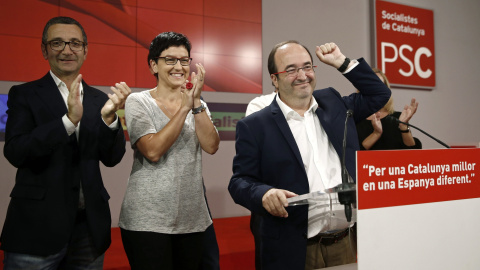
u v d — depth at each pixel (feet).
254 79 13.00
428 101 16.31
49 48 5.03
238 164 4.55
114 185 11.02
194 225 5.12
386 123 8.27
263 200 3.74
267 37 13.21
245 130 4.57
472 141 17.33
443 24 16.71
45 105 4.85
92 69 10.80
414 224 2.85
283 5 13.46
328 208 3.74
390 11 15.34
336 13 14.43
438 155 3.01
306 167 4.46
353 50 14.82
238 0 12.72
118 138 5.16
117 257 7.87
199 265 5.49
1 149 9.93
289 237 4.23
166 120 5.12
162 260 4.76
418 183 2.90
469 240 3.10
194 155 5.20
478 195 3.19
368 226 2.67
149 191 4.83
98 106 5.28
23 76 10.08
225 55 12.53
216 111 12.37
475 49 17.47
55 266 4.79
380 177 2.74
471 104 17.33
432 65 16.28
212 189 12.32
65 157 4.85
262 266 4.37
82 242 5.03
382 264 2.70
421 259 2.86
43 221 4.62
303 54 4.48
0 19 9.81
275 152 4.39
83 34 5.26
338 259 4.54
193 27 12.08
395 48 15.43
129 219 4.83
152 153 4.70
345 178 3.71
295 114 4.60
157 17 11.62
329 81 14.17
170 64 5.20
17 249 4.55
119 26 11.15
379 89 4.71
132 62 11.34
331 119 4.65
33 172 4.72
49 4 10.34
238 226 11.03
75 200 4.86
